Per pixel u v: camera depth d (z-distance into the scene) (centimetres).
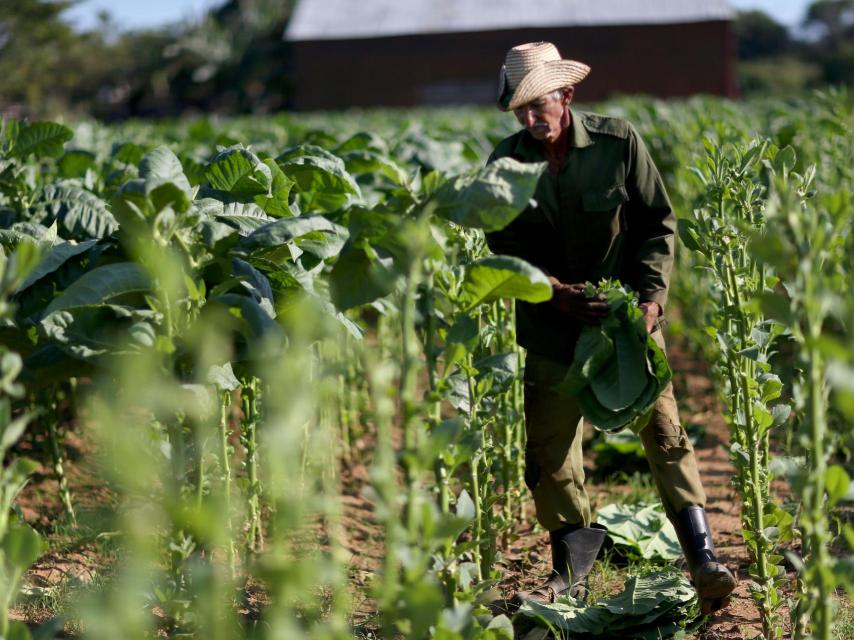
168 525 251
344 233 366
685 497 324
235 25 5956
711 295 432
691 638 325
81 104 4984
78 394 479
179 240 255
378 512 196
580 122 319
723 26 4000
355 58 4262
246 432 355
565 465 341
